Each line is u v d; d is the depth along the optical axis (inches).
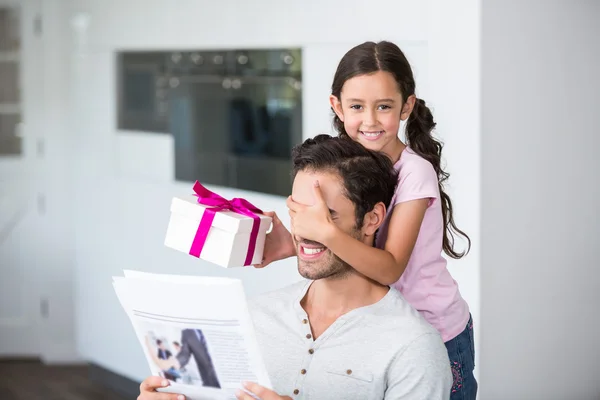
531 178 145.3
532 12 140.9
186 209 83.0
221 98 187.0
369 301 76.8
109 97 215.9
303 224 72.7
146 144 206.2
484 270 140.8
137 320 73.7
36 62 238.1
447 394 74.2
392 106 87.8
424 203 89.7
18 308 244.2
